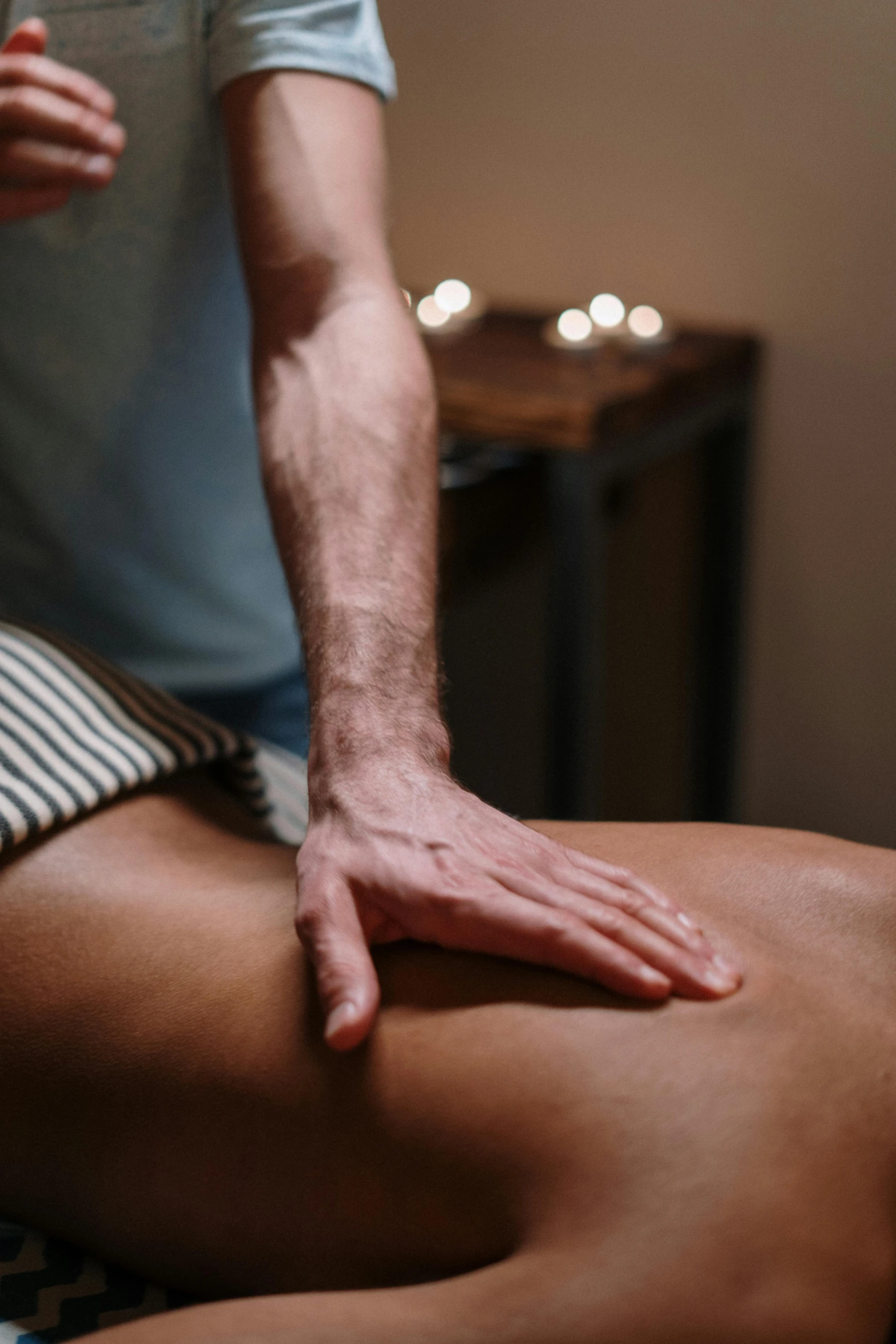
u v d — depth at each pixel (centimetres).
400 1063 51
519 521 172
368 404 76
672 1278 42
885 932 57
